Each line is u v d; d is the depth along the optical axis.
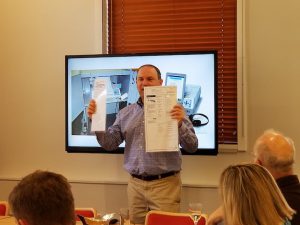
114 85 3.65
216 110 3.54
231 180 1.45
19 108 4.25
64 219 1.31
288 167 2.04
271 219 1.38
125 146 3.44
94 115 3.27
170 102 3.18
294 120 3.68
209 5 3.89
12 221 2.64
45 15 4.20
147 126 3.18
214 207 3.78
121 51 4.09
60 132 4.17
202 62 3.57
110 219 2.29
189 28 3.93
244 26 3.75
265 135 2.18
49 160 4.20
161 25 3.99
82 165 4.11
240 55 3.75
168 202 3.28
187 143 3.20
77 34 4.12
